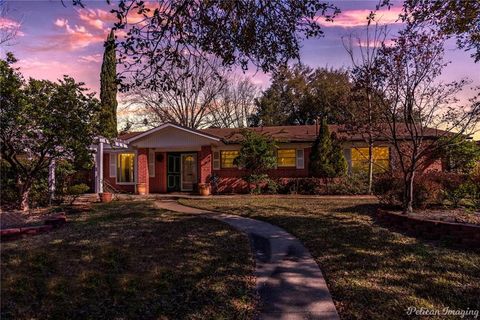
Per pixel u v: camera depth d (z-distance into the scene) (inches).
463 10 234.8
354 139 616.7
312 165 638.5
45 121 396.2
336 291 167.8
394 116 326.0
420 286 169.0
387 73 316.2
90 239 272.4
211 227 319.6
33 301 162.1
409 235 268.5
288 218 354.9
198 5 187.0
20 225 320.2
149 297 165.6
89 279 186.2
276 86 1294.3
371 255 217.8
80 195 587.5
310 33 199.5
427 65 322.0
